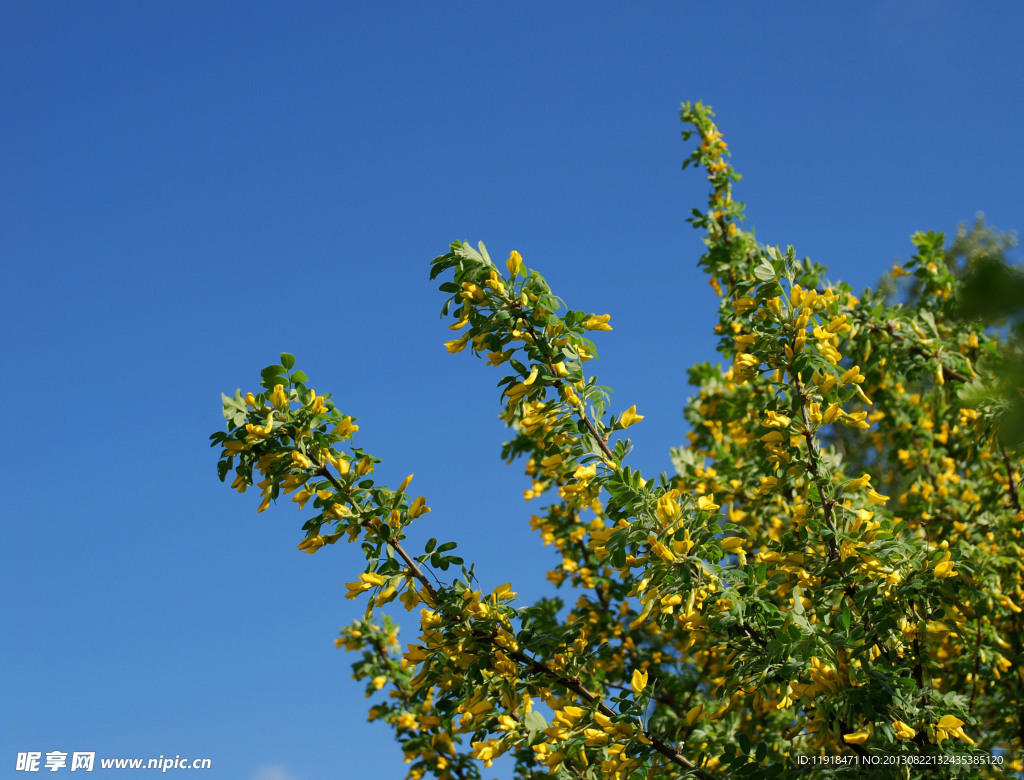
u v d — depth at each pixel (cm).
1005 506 552
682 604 329
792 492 529
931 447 641
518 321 366
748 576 342
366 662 614
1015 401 92
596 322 366
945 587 351
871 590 342
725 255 604
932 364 502
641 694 339
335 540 368
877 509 417
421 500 367
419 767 552
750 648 350
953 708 344
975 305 86
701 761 359
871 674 332
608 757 346
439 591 363
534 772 425
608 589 584
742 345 387
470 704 357
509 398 374
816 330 375
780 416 373
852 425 372
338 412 379
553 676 357
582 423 371
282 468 368
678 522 332
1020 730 489
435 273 378
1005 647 507
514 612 363
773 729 520
